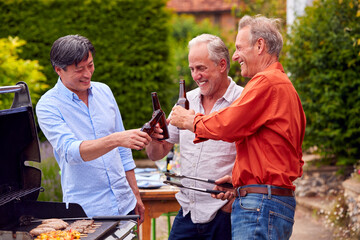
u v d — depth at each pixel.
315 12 6.61
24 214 2.55
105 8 8.20
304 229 5.48
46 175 4.83
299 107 2.55
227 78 2.98
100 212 2.74
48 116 2.65
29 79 5.23
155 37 8.39
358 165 6.26
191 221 3.02
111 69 8.30
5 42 5.67
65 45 2.58
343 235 5.07
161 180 3.96
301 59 6.52
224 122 2.42
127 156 3.04
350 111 6.11
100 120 2.80
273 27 2.57
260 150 2.44
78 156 2.53
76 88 2.68
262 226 2.40
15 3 7.98
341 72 6.20
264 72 2.46
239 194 2.52
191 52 2.88
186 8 16.06
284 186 2.43
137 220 2.71
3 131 2.41
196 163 2.94
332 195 6.38
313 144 6.43
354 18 6.38
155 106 2.74
